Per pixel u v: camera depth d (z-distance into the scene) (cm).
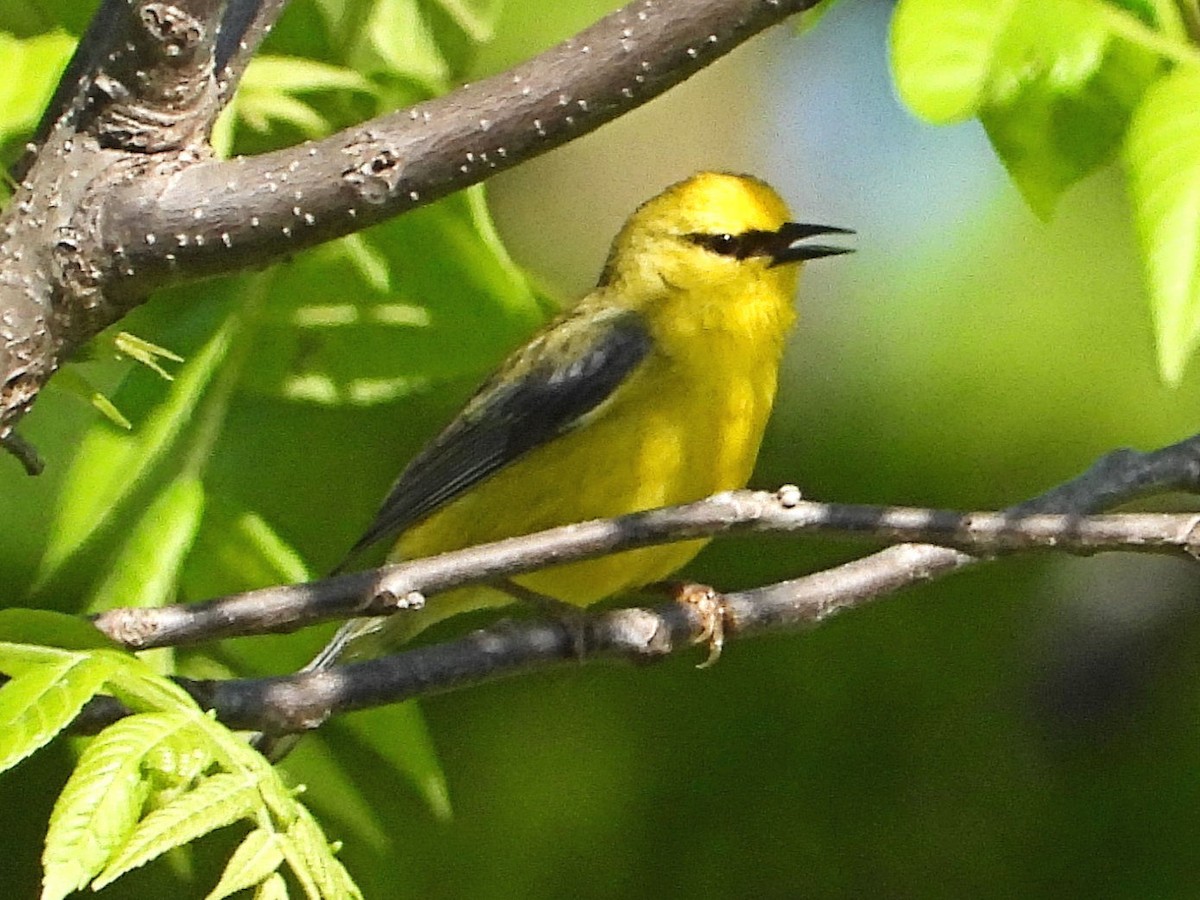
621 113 618
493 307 1025
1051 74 799
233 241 627
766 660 1295
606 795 1307
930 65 731
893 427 1357
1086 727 1311
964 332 1388
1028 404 1362
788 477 1334
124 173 632
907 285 1423
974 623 1314
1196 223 654
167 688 554
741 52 1642
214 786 521
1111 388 1364
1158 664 1330
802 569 1283
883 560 877
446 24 1023
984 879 1258
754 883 1276
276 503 1118
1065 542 688
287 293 1005
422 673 779
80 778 511
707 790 1292
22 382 638
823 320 1430
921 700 1294
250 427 1109
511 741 1327
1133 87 809
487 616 1475
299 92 983
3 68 833
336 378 1030
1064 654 1333
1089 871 1252
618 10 615
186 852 1119
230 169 629
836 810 1278
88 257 630
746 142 1630
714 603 874
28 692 534
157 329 964
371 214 623
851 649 1296
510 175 1603
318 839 527
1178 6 825
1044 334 1381
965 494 1328
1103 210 1419
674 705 1307
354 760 1313
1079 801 1269
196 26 623
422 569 718
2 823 1284
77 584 1273
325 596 714
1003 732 1296
